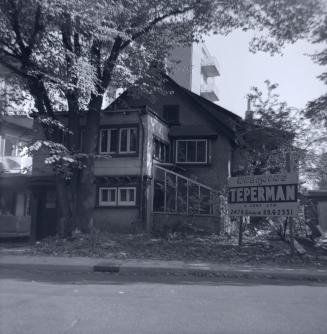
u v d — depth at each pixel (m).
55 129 19.41
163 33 20.03
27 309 7.36
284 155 23.70
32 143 16.94
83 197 18.77
